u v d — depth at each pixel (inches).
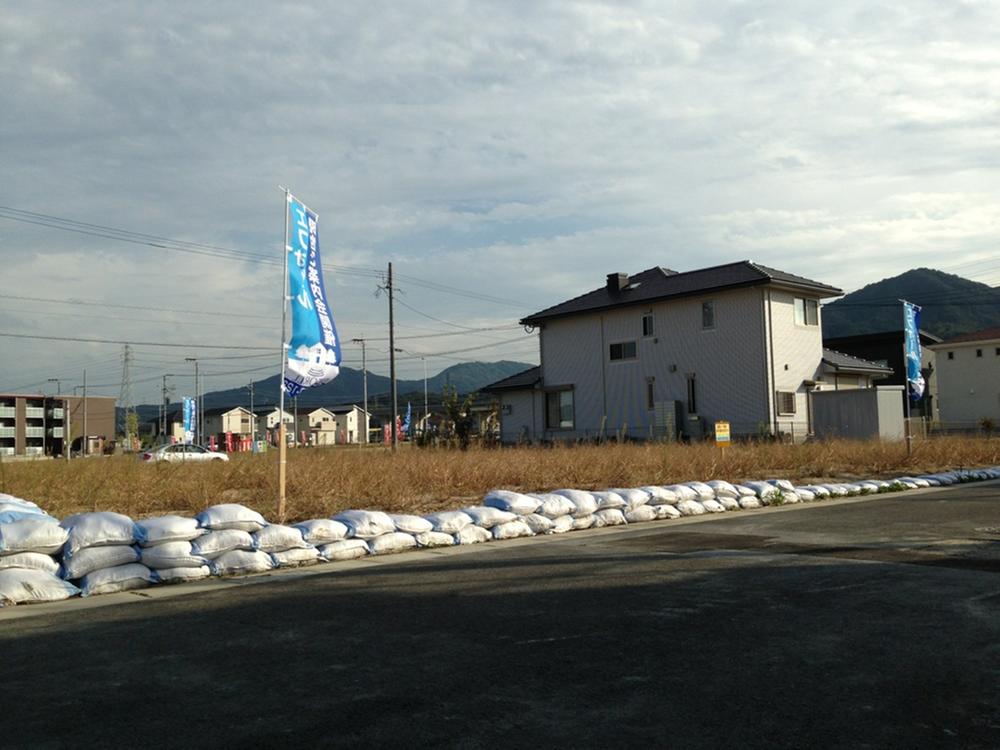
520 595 233.8
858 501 515.2
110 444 2901.1
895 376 1801.2
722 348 1164.5
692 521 427.8
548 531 382.0
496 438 1441.9
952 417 1784.0
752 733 127.6
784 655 168.7
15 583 239.9
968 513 421.4
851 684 149.6
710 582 247.1
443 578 264.4
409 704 143.3
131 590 260.1
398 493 476.7
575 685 152.0
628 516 419.5
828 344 1940.2
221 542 281.4
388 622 204.5
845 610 207.0
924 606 209.8
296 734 130.6
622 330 1296.8
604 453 705.0
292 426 3617.1
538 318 1396.4
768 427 1072.2
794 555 298.0
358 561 308.3
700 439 1165.7
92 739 130.0
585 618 203.8
